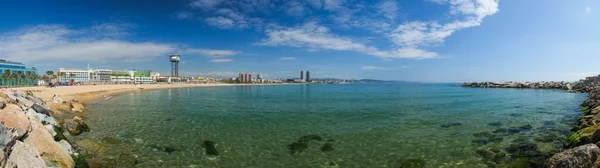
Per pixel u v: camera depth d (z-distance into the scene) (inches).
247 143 724.7
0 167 288.7
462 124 986.7
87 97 2146.9
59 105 1210.0
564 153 410.0
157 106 1640.0
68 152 514.3
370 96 2694.4
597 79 3422.7
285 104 1834.4
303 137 785.6
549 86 4298.7
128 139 738.8
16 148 362.3
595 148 382.6
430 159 584.4
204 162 569.9
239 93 3555.6
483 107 1550.2
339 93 3464.6
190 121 1063.6
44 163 403.2
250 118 1155.3
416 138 771.4
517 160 533.6
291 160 588.1
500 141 714.8
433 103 1823.3
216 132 858.1
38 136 450.0
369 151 649.6
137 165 540.1
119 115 1191.6
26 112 671.8
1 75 3939.5
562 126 909.8
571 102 1824.6
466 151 634.8
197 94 3228.3
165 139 751.7
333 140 753.6
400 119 1117.7
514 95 2694.4
